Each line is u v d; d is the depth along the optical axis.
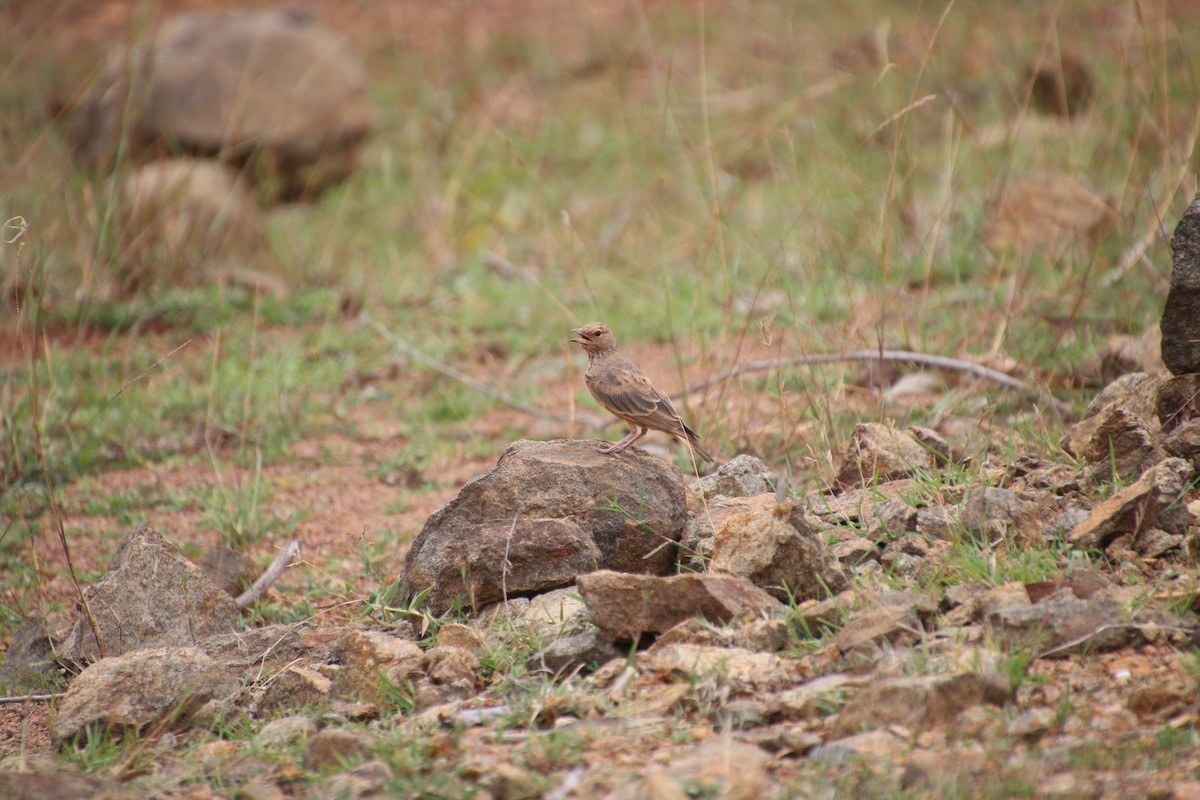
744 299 17.64
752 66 27.75
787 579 8.71
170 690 8.51
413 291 20.41
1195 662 7.16
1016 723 6.78
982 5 28.36
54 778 7.04
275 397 16.44
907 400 13.59
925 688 6.95
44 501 13.80
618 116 25.78
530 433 15.24
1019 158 20.08
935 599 8.25
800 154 22.44
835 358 13.46
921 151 21.41
